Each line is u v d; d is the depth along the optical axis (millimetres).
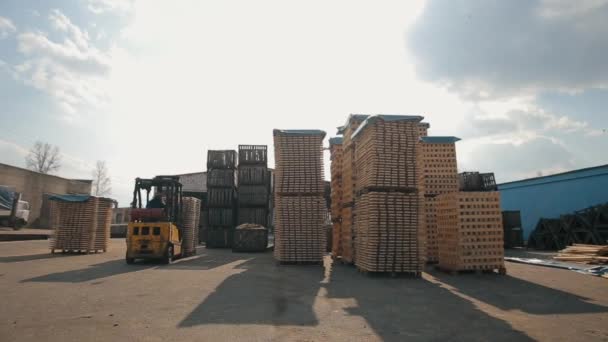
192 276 10406
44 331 5152
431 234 13938
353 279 10258
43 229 38531
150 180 14430
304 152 14242
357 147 12797
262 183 23703
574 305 7047
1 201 30656
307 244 13625
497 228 11203
